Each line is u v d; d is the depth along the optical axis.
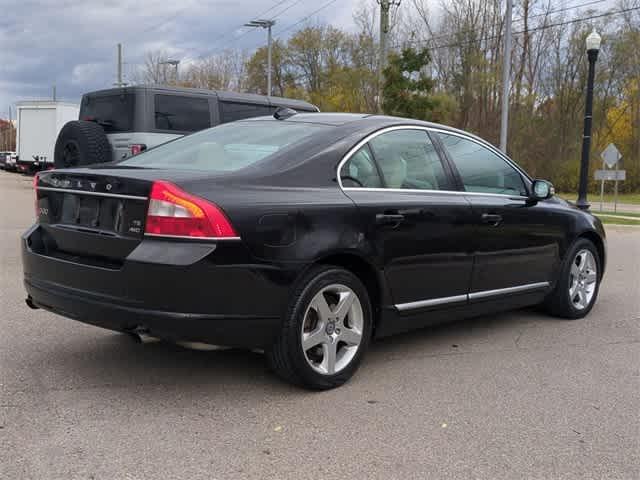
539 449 3.35
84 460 3.06
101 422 3.48
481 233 4.95
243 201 3.63
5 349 4.66
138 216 3.58
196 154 4.38
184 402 3.79
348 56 52.59
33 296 4.16
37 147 26.72
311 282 3.86
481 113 37.41
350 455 3.21
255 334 3.68
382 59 25.25
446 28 38.53
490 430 3.56
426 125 4.97
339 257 4.08
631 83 44.81
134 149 11.51
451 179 4.93
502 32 39.22
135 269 3.47
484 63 36.91
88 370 4.28
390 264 4.29
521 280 5.47
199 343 3.57
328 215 3.94
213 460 3.10
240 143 4.41
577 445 3.41
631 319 6.29
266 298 3.67
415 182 4.66
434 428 3.56
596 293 6.43
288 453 3.20
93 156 11.60
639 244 13.49
